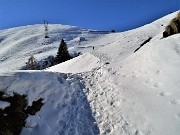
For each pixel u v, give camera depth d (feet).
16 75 53.93
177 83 45.27
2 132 37.91
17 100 45.19
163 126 37.93
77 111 49.83
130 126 42.06
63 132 42.98
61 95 54.03
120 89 56.29
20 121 41.63
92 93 59.11
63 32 597.11
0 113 40.83
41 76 58.90
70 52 393.91
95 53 201.36
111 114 47.65
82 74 73.72
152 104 44.04
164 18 361.71
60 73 69.26
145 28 330.95
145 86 51.06
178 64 51.06
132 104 47.65
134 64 66.08
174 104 40.73
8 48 527.81
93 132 43.32
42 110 46.70
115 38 465.47
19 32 653.71
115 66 74.13
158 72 52.95
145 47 72.69
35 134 41.04
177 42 61.93
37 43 528.22
